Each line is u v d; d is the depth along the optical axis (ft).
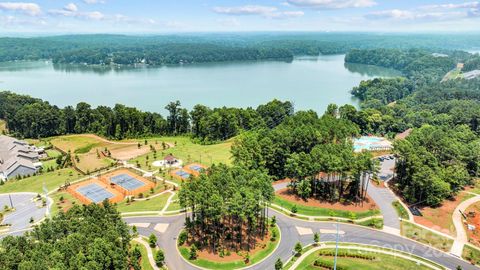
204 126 564.71
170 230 274.16
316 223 282.15
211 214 233.55
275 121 644.27
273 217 277.44
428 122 555.69
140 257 237.25
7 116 627.05
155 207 314.35
